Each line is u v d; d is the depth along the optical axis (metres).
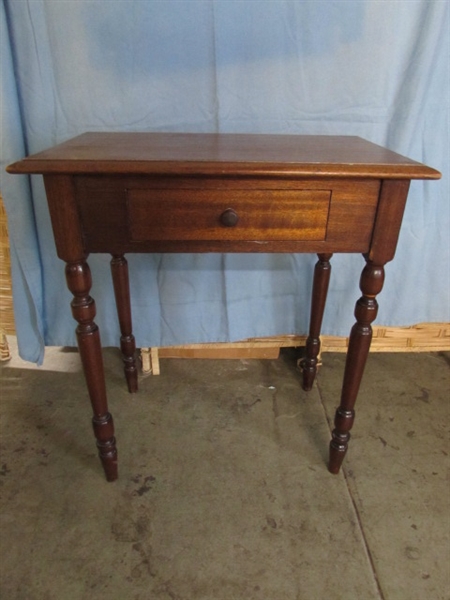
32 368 1.28
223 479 0.93
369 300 0.77
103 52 0.96
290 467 0.96
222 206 0.68
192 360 1.34
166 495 0.89
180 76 0.99
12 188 1.01
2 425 1.07
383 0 0.93
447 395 1.20
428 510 0.87
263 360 1.34
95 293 1.17
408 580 0.74
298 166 0.64
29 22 0.92
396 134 1.04
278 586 0.73
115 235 0.70
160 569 0.75
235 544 0.80
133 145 0.78
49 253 1.11
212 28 0.95
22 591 0.71
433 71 0.98
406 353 1.38
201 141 0.85
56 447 1.00
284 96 1.02
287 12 0.94
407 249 1.13
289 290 1.20
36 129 1.01
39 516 0.84
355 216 0.69
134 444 1.02
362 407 1.15
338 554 0.78
